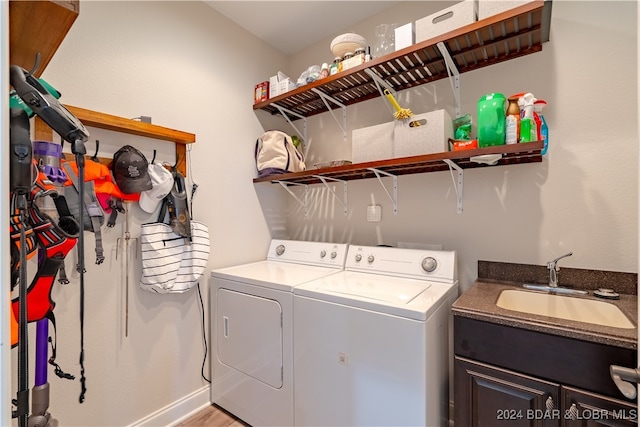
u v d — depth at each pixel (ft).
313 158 7.82
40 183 2.61
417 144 4.97
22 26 1.95
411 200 6.22
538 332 3.33
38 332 2.78
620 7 4.37
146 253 5.01
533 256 4.97
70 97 4.38
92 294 4.58
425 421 3.62
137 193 4.87
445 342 4.46
